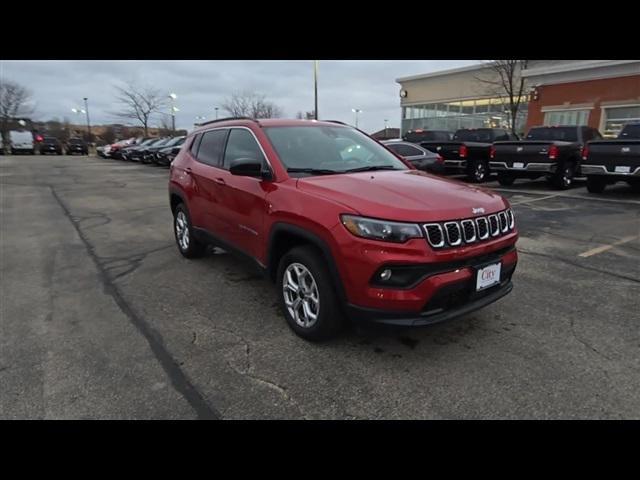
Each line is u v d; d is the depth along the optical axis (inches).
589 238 249.8
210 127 201.9
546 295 166.6
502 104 1098.7
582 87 852.6
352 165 154.9
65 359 123.2
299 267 131.3
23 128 2132.1
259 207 145.1
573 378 112.3
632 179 374.9
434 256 107.2
